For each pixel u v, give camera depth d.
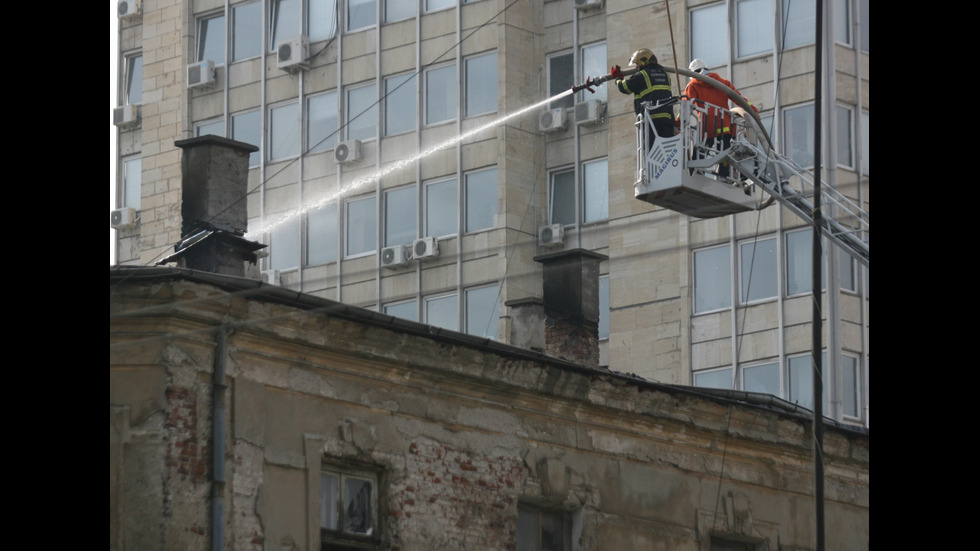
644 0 90.88
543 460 38.41
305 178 102.00
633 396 40.31
